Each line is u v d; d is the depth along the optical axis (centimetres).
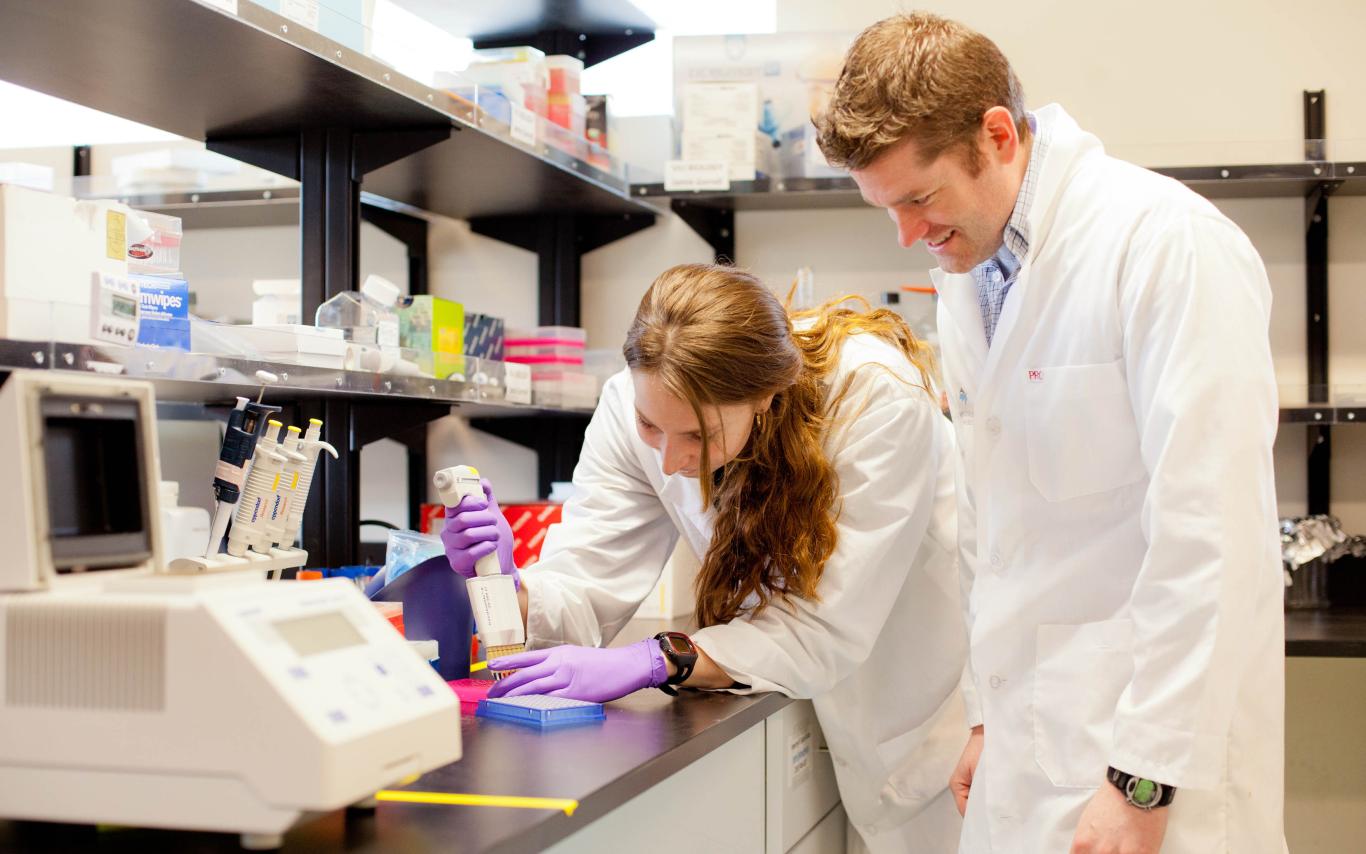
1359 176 262
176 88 198
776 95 293
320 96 202
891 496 180
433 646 173
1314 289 291
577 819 112
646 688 176
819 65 291
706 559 188
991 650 167
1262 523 136
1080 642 157
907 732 207
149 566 108
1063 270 157
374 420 232
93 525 105
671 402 156
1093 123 305
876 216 313
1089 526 158
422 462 325
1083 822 142
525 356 281
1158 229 146
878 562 179
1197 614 133
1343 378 292
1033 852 160
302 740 90
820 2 322
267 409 139
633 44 319
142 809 95
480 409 285
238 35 171
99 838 101
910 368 190
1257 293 144
